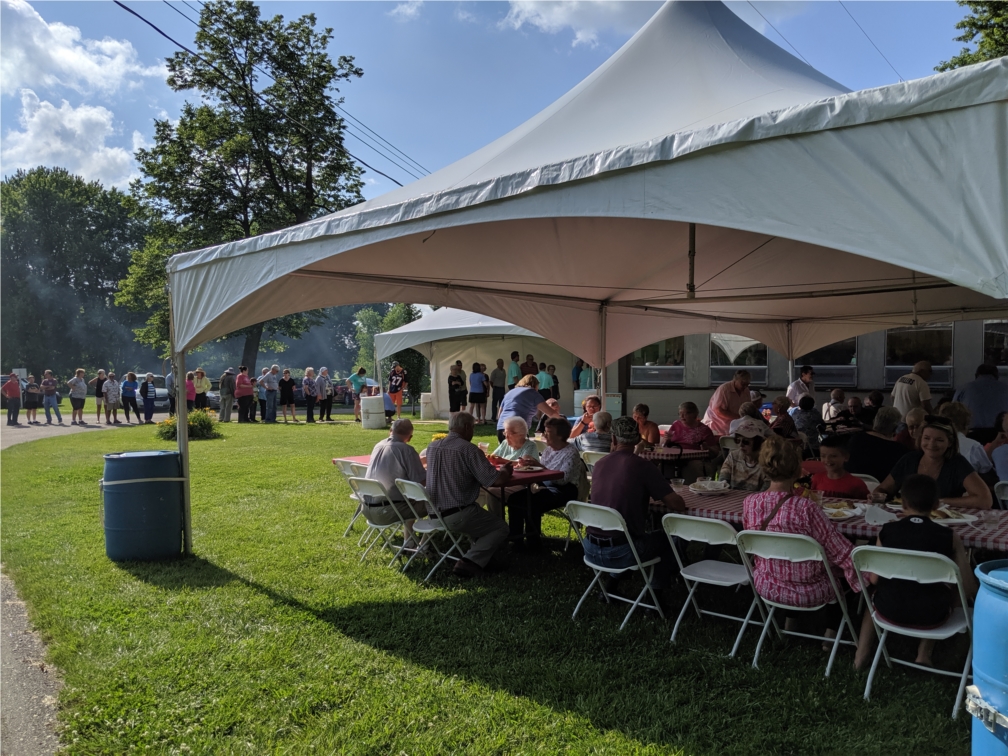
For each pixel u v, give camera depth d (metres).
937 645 3.77
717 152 2.92
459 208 3.90
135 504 5.55
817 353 15.09
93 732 3.02
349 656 3.75
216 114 28.08
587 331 8.83
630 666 3.59
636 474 4.16
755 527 3.59
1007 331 13.72
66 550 5.93
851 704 3.14
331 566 5.43
